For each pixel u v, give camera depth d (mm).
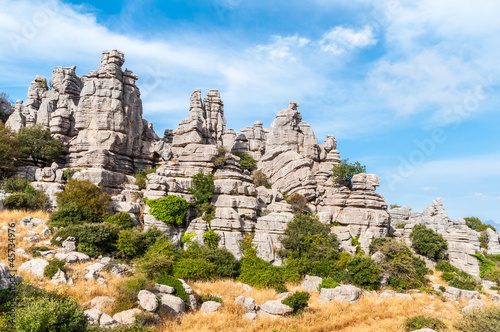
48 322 18656
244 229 50188
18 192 43500
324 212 58500
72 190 44344
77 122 58000
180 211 47656
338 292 37656
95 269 30984
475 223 97125
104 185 49469
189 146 60812
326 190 66188
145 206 47750
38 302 19609
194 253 41375
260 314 31719
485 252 70625
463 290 42844
